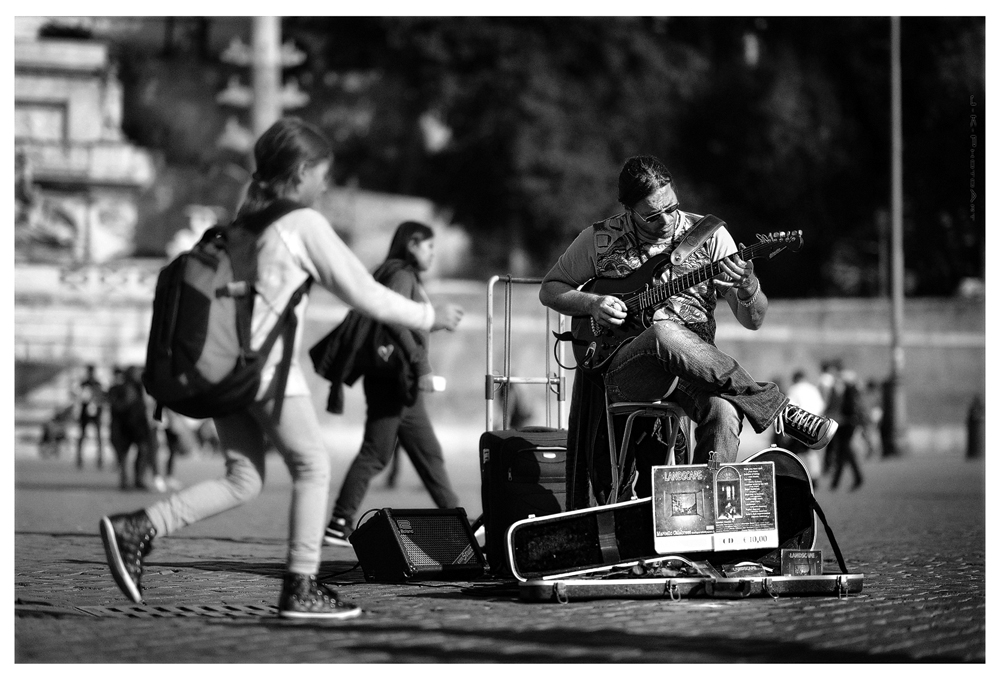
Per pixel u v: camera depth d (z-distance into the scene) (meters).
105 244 49.44
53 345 42.00
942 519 14.58
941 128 50.09
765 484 7.03
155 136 53.72
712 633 5.73
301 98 53.69
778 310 43.25
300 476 6.08
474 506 17.41
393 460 22.80
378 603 6.78
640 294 7.05
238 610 6.49
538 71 50.34
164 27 53.94
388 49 52.41
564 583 6.70
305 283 5.98
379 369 9.77
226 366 5.73
